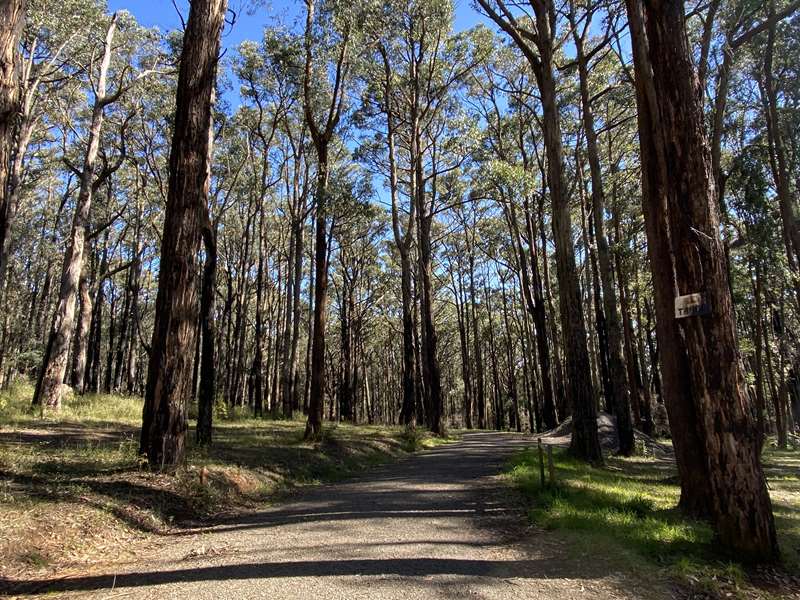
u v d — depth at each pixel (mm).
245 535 6789
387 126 28375
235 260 42375
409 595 4438
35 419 15344
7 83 6145
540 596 4496
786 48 17688
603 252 17781
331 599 4324
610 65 23797
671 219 6562
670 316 7492
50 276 41812
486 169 22312
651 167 7891
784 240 19859
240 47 25156
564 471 11297
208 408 12945
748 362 33469
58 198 40531
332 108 17391
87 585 4781
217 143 29203
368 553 5711
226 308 37062
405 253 26734
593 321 41250
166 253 9609
